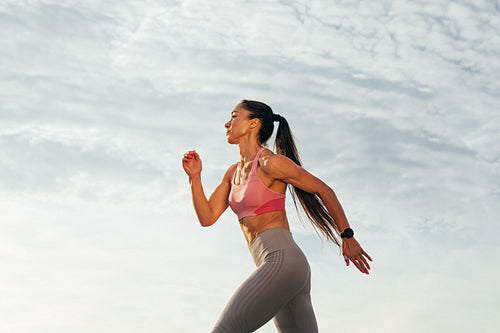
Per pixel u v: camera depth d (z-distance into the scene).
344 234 3.51
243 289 3.36
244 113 3.83
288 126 3.97
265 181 3.60
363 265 3.50
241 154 3.85
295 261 3.43
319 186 3.55
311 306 3.62
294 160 3.94
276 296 3.38
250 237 3.64
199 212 3.92
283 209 3.63
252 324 3.35
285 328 3.68
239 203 3.66
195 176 3.94
